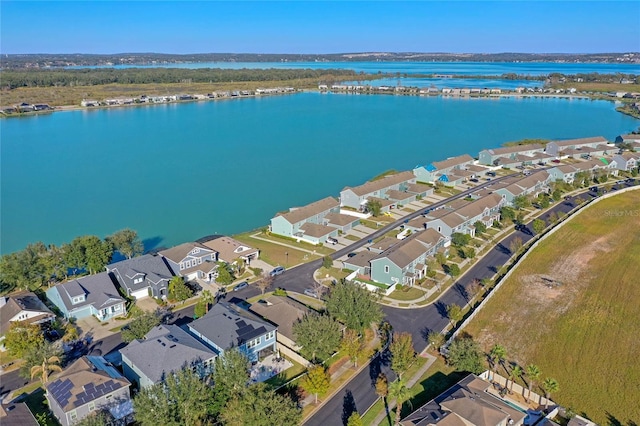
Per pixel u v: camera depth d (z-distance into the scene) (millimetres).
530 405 46219
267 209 111000
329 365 52469
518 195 106938
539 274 74438
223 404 42500
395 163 151500
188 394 40906
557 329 59250
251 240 89125
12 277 67562
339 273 75375
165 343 48031
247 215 107250
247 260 78312
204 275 72312
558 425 42438
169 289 66375
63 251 72312
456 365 50219
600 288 69625
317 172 141250
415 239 77812
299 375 50594
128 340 53656
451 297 67875
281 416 38906
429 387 48688
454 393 44406
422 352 54969
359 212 101188
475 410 41125
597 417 44594
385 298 67375
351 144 178875
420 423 40312
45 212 107688
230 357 45062
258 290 69688
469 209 91625
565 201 110812
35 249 71125
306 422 43938
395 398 46531
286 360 53406
